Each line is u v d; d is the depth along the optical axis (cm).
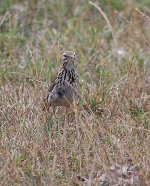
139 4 2130
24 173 1301
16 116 1491
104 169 1274
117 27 2019
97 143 1355
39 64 1742
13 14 2059
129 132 1415
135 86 1639
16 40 1903
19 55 1841
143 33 1997
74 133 1431
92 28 1941
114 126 1454
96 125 1433
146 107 1576
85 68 1748
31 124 1448
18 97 1605
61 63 1570
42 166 1323
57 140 1404
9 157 1318
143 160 1302
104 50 1881
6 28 1986
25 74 1684
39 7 2091
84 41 1881
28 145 1370
